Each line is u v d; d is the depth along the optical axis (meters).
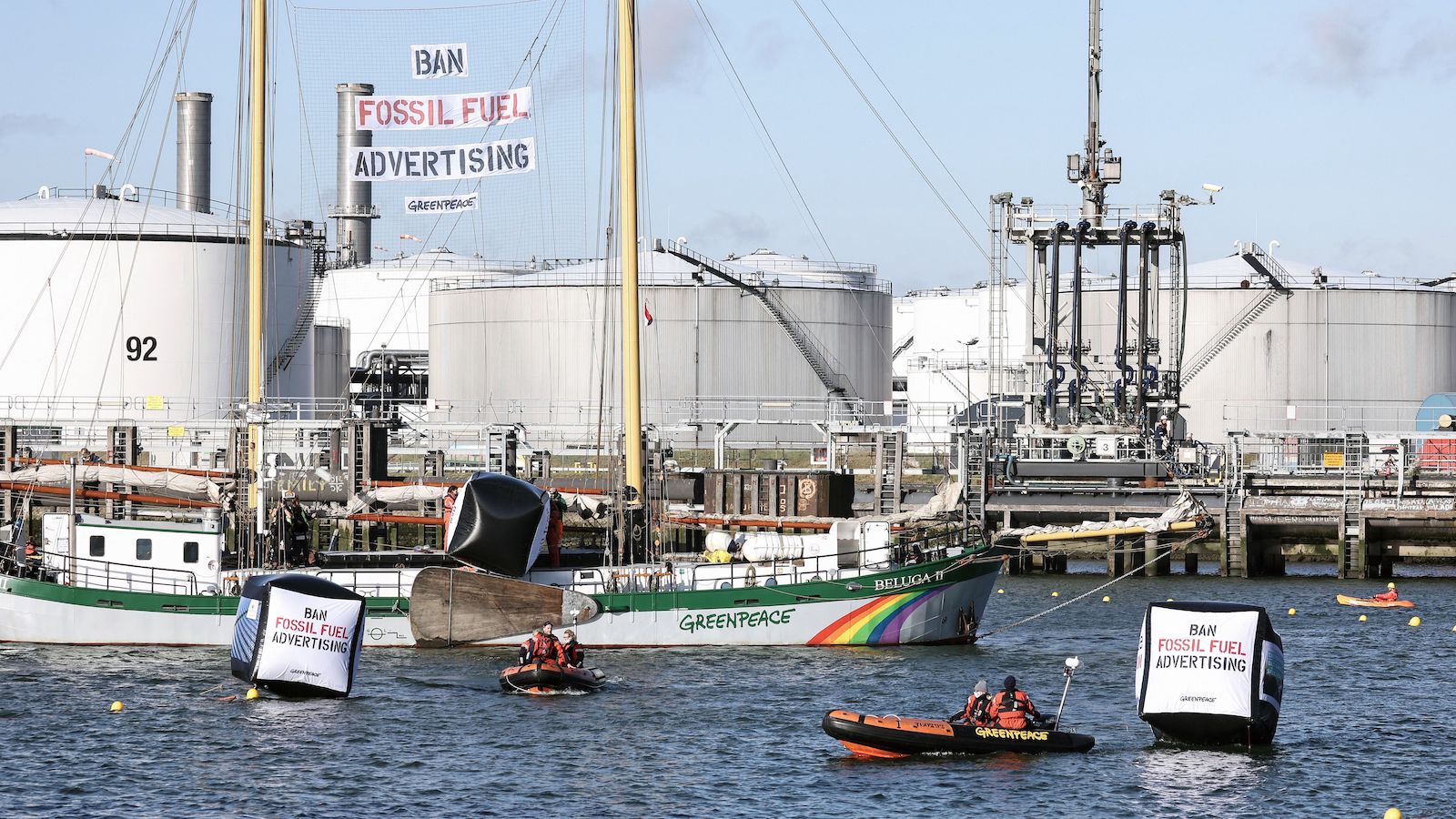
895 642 95.62
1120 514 133.62
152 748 72.06
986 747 71.81
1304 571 140.25
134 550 94.88
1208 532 126.62
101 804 64.19
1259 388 197.62
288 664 80.06
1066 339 194.62
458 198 124.56
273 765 69.62
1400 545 135.62
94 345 176.88
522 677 82.19
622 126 106.06
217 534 94.75
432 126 124.00
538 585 91.81
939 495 125.19
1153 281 157.00
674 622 93.44
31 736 73.88
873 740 70.75
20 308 177.00
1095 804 64.69
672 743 73.38
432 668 88.50
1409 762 70.81
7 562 98.81
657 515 105.88
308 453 138.00
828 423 146.62
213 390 180.00
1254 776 68.44
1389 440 173.25
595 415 197.00
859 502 148.00
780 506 123.69
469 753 71.62
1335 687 86.38
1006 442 153.88
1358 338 198.25
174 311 178.00
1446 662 93.94
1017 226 154.25
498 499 90.94
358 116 123.94
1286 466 155.62
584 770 69.12
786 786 66.94
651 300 197.88
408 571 93.56
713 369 198.75
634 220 106.00
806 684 85.12
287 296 189.12
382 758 70.75
